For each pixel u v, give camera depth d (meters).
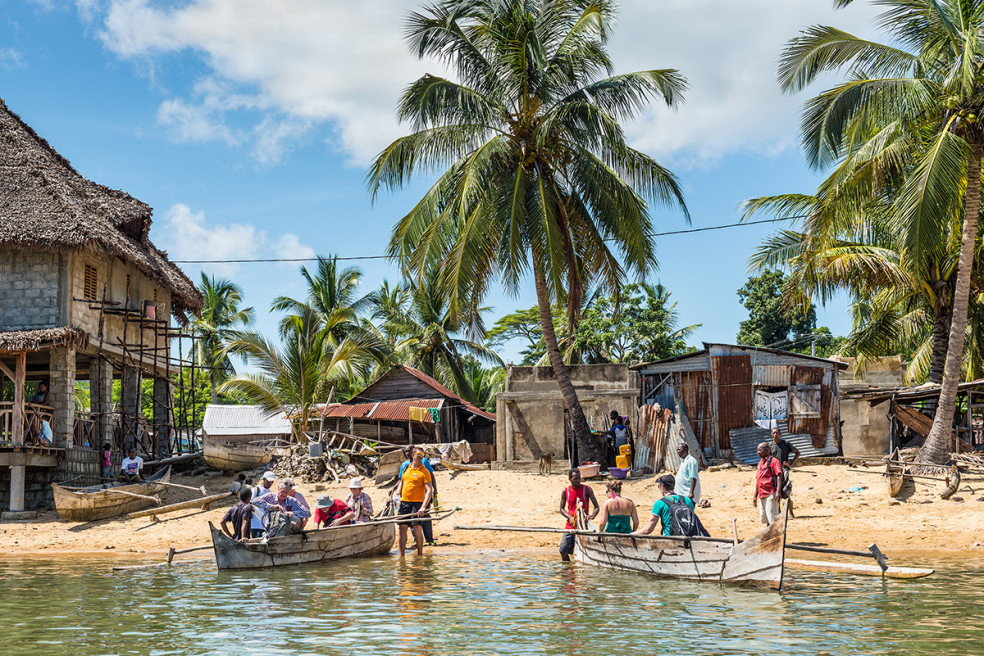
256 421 44.59
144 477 27.75
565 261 25.50
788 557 14.79
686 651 8.35
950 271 24.70
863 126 21.77
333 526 15.70
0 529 21.36
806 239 24.83
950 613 9.96
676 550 12.77
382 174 24.89
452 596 11.61
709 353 26.75
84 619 10.34
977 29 19.34
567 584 12.52
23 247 24.92
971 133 20.66
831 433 26.25
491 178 24.80
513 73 24.48
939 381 25.27
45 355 28.67
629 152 24.98
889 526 17.25
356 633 9.36
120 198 29.42
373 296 50.41
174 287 30.28
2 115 28.72
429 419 38.84
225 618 10.30
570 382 25.30
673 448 23.91
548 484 23.23
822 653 8.20
